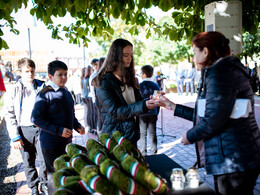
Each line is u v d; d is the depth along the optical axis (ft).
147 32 12.25
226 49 5.57
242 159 5.15
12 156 17.28
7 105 9.89
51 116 8.89
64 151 9.14
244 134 5.24
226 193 5.41
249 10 9.80
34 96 10.23
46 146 8.89
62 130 8.65
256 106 34.32
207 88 5.30
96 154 5.17
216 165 5.35
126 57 7.36
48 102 8.83
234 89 5.08
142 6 9.21
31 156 10.46
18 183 12.52
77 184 4.48
